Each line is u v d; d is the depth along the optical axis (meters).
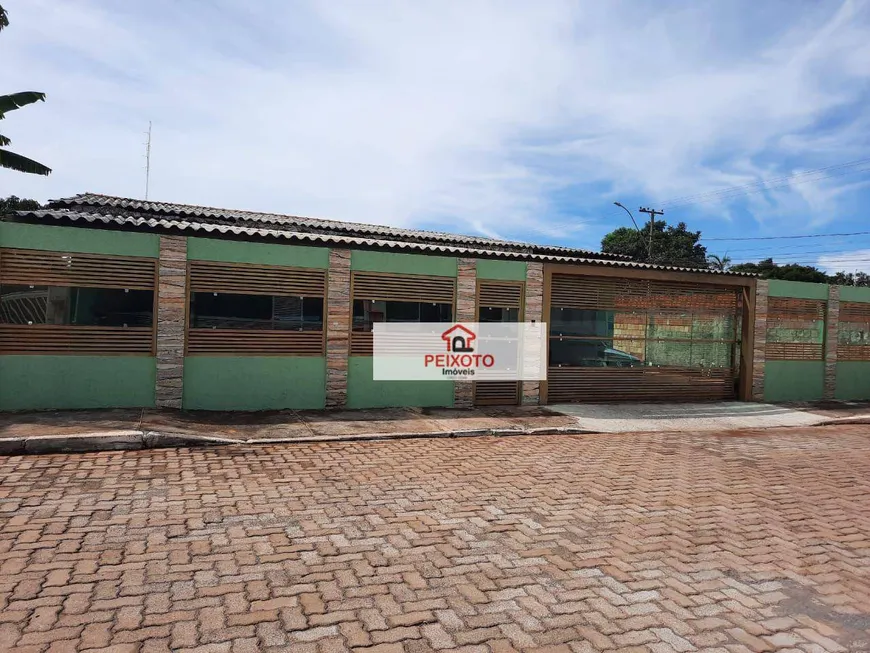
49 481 5.41
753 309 13.13
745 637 3.23
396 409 10.05
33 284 7.90
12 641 2.82
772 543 4.72
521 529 4.79
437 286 10.40
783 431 10.37
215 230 8.81
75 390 8.12
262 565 3.86
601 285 11.95
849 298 14.27
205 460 6.53
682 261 38.84
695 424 10.54
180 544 4.14
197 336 8.78
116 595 3.35
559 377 11.65
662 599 3.65
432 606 3.42
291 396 9.43
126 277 8.33
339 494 5.54
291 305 9.42
